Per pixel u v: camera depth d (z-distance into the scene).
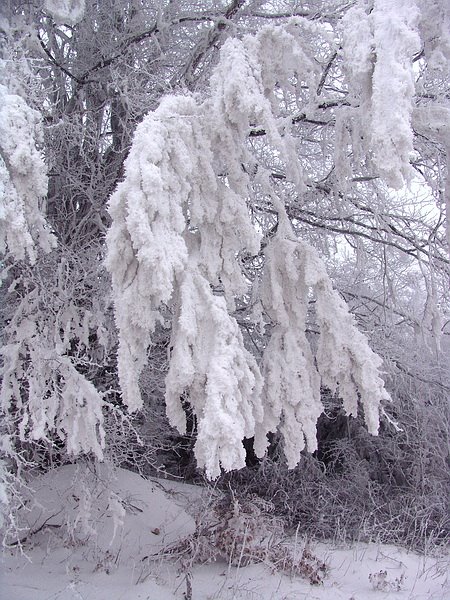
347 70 3.26
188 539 5.51
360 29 3.06
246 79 3.29
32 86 3.88
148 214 2.86
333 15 4.36
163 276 2.78
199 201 3.37
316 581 5.39
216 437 2.73
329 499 7.74
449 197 3.85
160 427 7.22
